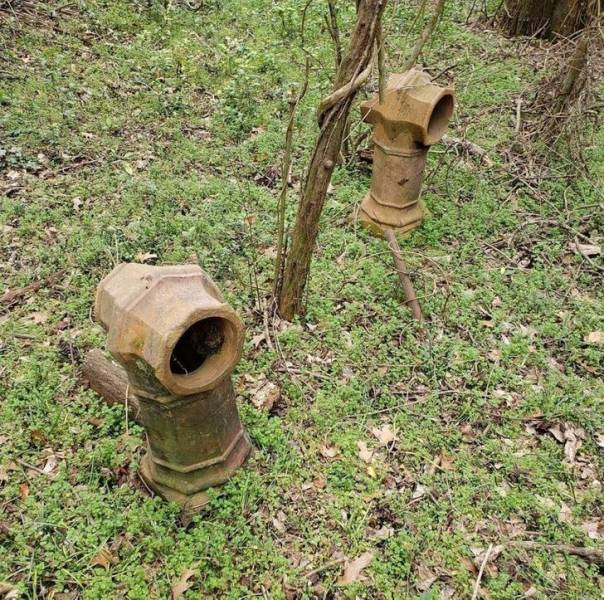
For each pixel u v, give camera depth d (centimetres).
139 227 277
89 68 374
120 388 208
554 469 206
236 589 174
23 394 212
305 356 234
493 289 268
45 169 307
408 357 236
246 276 262
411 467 204
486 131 358
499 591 177
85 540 178
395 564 181
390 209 284
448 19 466
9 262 260
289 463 200
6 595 168
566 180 326
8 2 400
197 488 187
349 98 195
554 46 355
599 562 183
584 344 247
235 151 332
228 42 402
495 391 229
